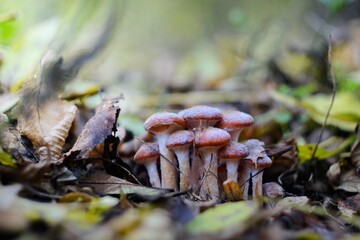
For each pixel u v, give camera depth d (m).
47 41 0.55
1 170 0.31
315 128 0.58
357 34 0.85
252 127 0.55
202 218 0.30
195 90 0.89
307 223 0.33
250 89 0.77
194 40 1.46
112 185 0.35
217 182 0.37
